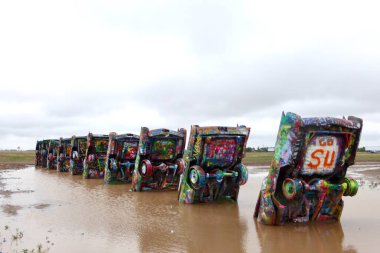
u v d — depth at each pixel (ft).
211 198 41.93
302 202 29.58
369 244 23.85
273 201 29.48
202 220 32.19
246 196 46.88
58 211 37.01
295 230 27.91
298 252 22.58
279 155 28.89
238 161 42.75
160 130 51.98
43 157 109.70
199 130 39.93
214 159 40.88
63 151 92.32
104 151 74.69
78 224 31.01
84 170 72.95
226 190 42.14
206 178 40.04
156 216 34.24
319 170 29.63
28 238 26.61
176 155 53.88
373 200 40.81
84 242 25.54
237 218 32.86
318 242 24.59
